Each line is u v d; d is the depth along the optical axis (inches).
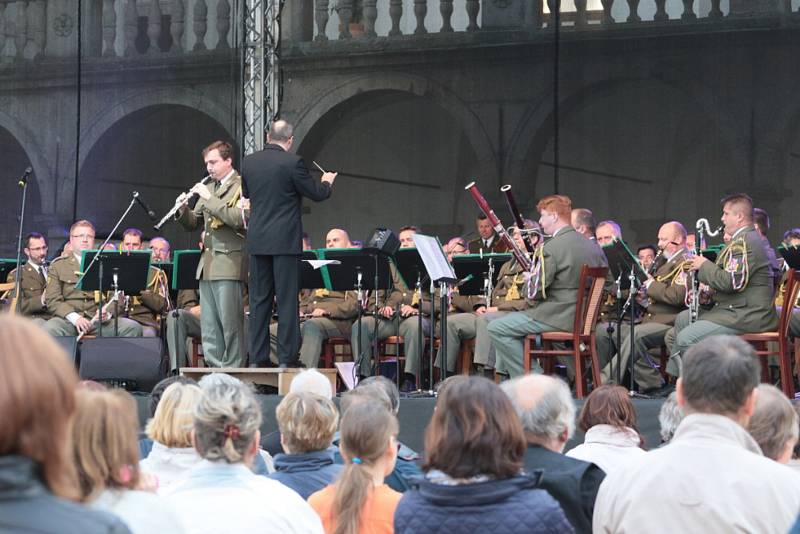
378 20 765.9
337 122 783.7
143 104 804.0
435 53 752.3
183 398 197.6
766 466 148.0
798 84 673.6
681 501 147.6
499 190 742.5
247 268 440.8
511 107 738.2
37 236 531.2
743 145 687.1
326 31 773.9
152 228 812.6
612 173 719.1
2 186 822.5
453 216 763.4
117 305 466.6
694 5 697.6
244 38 631.2
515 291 491.5
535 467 183.0
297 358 423.5
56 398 81.5
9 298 524.4
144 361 439.2
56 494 84.2
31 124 816.9
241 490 160.9
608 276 473.1
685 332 409.7
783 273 468.8
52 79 813.2
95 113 810.8
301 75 778.8
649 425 373.7
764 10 679.1
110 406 128.1
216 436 161.9
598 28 717.9
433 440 143.7
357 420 182.1
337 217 794.8
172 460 196.9
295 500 164.2
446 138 762.8
